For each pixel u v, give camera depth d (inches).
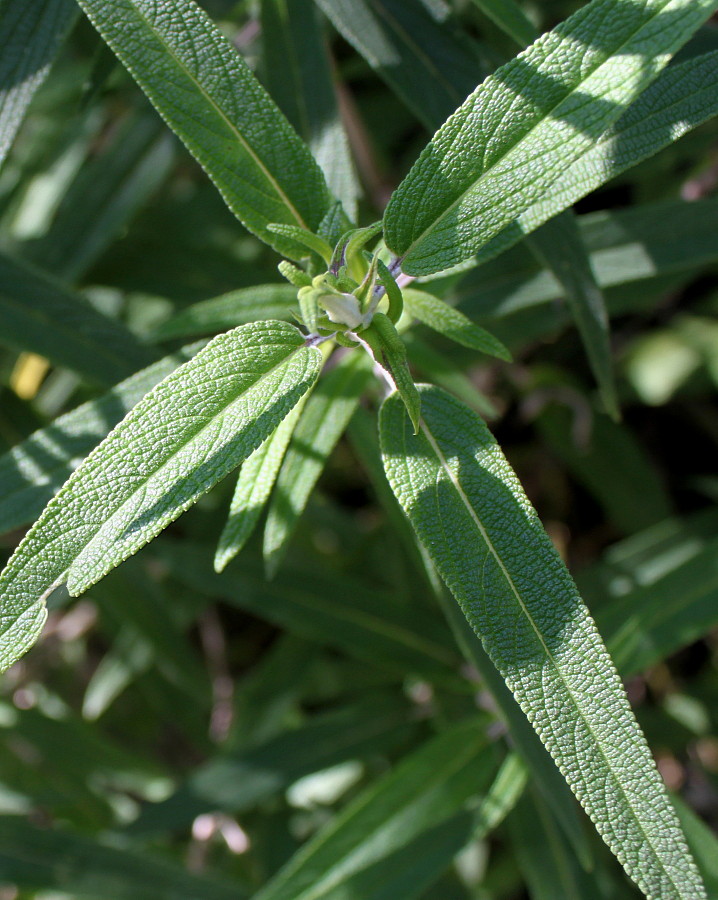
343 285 21.6
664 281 30.5
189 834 35.3
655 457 40.4
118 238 31.2
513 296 25.7
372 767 34.4
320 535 36.2
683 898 20.9
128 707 39.6
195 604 35.8
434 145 21.4
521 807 26.5
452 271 22.3
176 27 21.8
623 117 21.8
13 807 32.2
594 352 24.5
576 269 24.0
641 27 21.0
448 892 30.5
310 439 23.3
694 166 34.7
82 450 23.0
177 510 20.6
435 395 21.7
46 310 24.8
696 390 36.4
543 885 26.2
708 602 25.8
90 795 32.7
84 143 34.4
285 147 22.1
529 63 21.2
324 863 25.3
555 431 37.4
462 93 24.0
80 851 27.7
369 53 23.9
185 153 29.8
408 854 25.6
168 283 31.2
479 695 27.5
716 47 25.0
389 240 21.7
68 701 39.3
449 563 21.3
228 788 27.9
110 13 21.7
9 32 23.3
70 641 38.6
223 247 33.1
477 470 21.5
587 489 40.4
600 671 21.0
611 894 27.1
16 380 34.2
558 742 21.0
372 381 23.9
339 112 24.3
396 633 28.0
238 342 21.0
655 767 21.0
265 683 31.5
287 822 32.3
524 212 21.7
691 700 33.3
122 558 20.6
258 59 26.4
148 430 20.7
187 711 35.6
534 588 21.2
